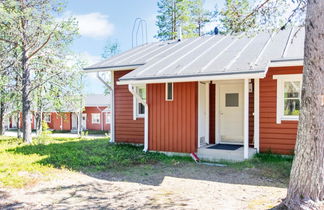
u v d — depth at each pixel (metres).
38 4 11.49
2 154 8.37
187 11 23.30
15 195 4.58
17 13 10.69
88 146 10.52
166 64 8.86
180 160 7.77
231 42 10.32
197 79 7.17
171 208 3.96
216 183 5.51
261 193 4.76
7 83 12.72
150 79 7.88
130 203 4.25
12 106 16.08
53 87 13.79
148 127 8.95
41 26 11.41
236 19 6.43
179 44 12.32
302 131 3.51
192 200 4.37
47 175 5.93
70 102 14.73
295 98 7.82
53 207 4.06
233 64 7.20
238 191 4.92
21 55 12.74
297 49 7.72
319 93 3.39
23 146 10.45
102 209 3.98
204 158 8.05
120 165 7.19
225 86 9.38
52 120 29.52
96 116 27.89
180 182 5.61
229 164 7.25
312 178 3.41
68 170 6.50
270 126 8.05
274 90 7.98
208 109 9.38
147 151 8.93
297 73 7.64
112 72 11.23
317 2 3.44
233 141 9.27
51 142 12.42
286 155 7.83
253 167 6.69
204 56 8.93
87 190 4.97
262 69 6.37
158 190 5.01
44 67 13.14
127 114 10.95
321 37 3.40
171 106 8.52
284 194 4.62
